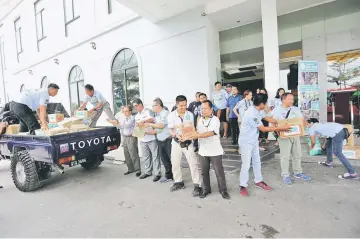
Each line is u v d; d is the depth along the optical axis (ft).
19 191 13.55
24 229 9.10
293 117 11.43
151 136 13.64
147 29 26.14
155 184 13.19
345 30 20.56
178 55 24.07
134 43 27.53
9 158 15.92
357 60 20.45
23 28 44.75
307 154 15.48
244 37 24.64
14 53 49.01
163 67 25.38
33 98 14.49
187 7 22.09
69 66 36.24
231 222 8.53
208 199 10.63
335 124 12.00
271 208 9.34
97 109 18.67
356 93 20.68
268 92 19.31
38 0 39.99
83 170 17.31
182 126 10.96
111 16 28.89
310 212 8.80
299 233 7.57
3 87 56.03
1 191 13.74
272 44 18.94
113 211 10.13
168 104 25.45
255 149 11.12
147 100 27.20
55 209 10.79
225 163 15.16
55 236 8.45
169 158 13.47
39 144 12.63
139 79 27.37
